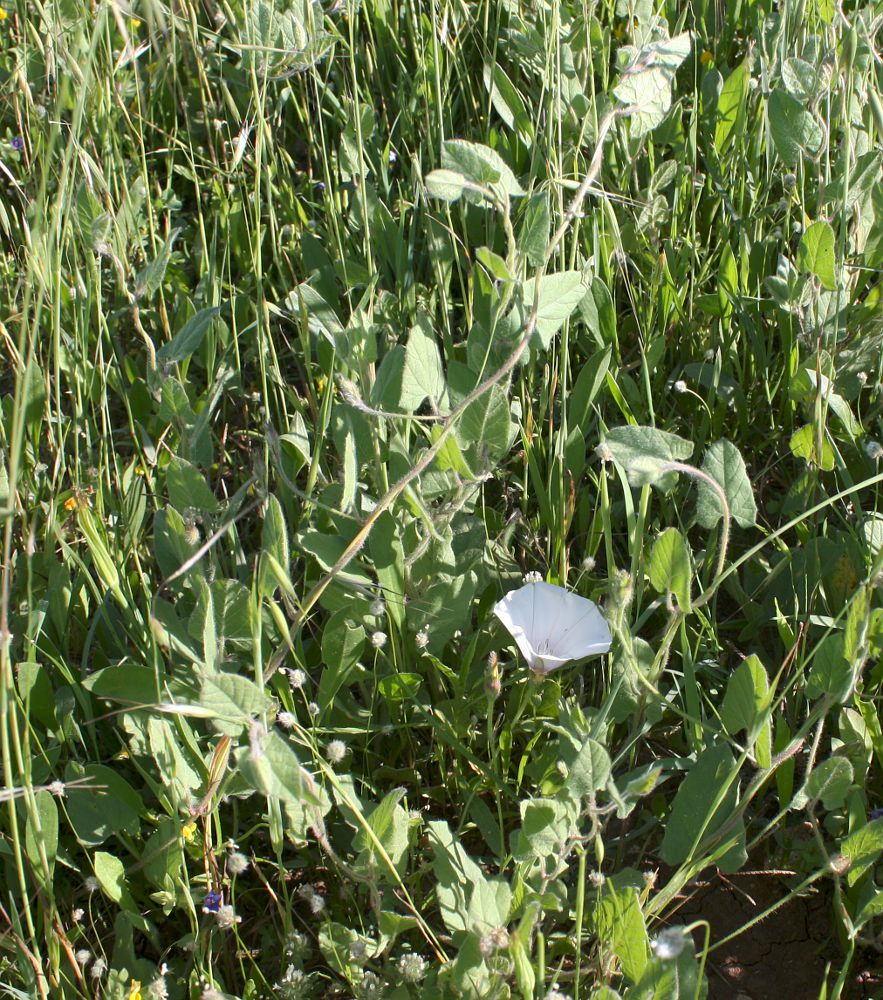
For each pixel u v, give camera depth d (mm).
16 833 637
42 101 937
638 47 853
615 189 920
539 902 626
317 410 809
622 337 903
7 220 905
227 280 954
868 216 849
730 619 801
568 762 658
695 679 732
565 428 797
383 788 748
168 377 750
